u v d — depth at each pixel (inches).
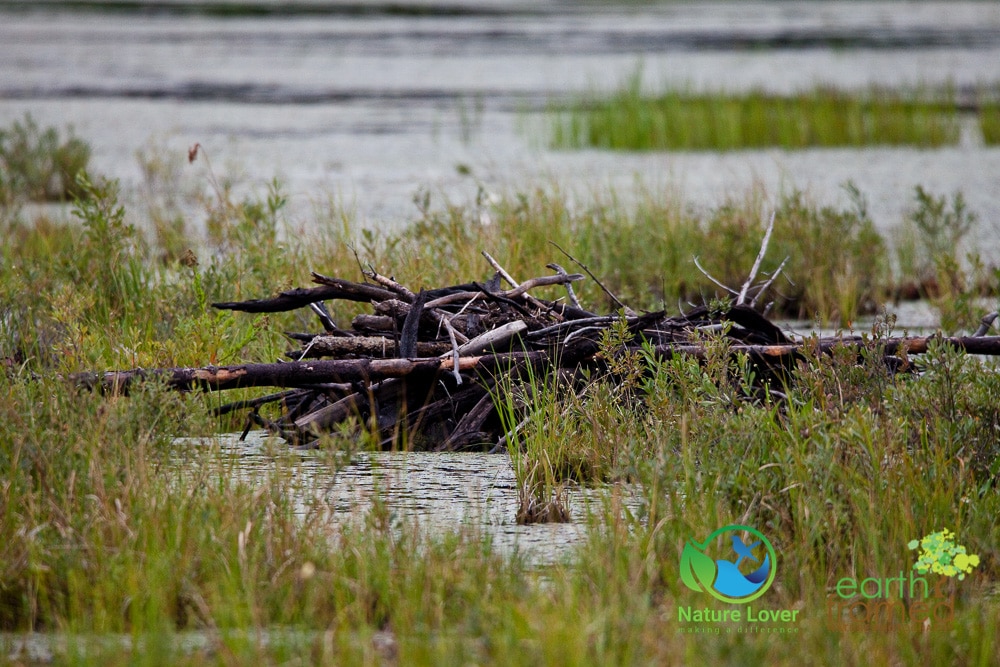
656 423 700.7
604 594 524.1
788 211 1446.9
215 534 568.7
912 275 1470.2
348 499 685.3
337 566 554.9
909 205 1962.4
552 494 684.1
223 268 1050.1
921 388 707.4
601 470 721.6
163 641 485.7
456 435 806.5
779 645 496.4
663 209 1528.1
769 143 2861.7
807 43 5561.0
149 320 984.3
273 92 3764.8
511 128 3006.9
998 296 1261.1
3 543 561.3
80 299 957.2
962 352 725.9
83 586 536.4
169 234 1443.2
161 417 676.7
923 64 4645.7
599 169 2337.6
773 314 1342.3
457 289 865.5
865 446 631.8
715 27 6579.7
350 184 2052.2
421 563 554.9
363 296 839.7
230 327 949.8
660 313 831.7
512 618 496.1
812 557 570.6
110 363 875.4
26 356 872.9
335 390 812.0
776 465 614.5
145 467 615.5
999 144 2883.9
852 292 1325.0
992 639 503.8
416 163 2386.8
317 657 486.3
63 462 610.5
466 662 471.5
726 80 4015.8
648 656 473.4
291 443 808.3
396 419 815.7
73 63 4532.5
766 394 778.8
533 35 5984.3
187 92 3715.6
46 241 1342.3
